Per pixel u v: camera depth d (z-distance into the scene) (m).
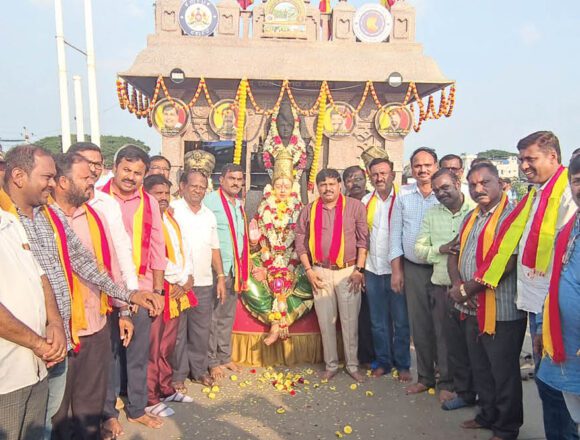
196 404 4.17
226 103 9.25
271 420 3.89
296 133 7.52
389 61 9.20
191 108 9.52
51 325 2.35
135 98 9.15
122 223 3.38
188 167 6.67
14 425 2.20
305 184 8.16
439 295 4.15
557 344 2.49
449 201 3.96
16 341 2.12
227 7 9.23
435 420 3.90
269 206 5.21
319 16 9.54
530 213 3.15
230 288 4.82
